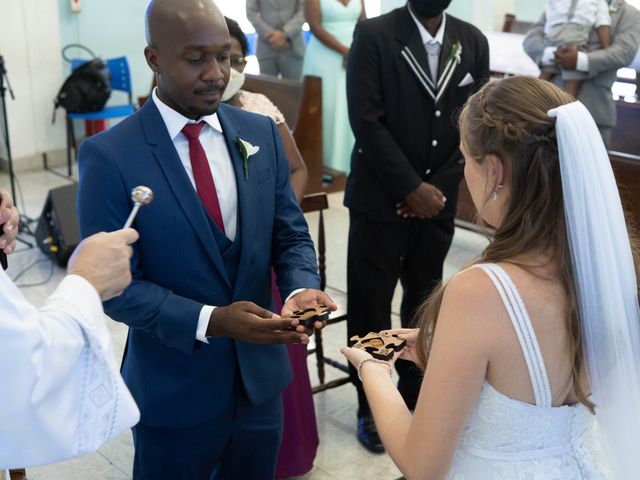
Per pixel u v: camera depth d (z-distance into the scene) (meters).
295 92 3.49
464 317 1.30
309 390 2.84
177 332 1.79
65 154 7.10
